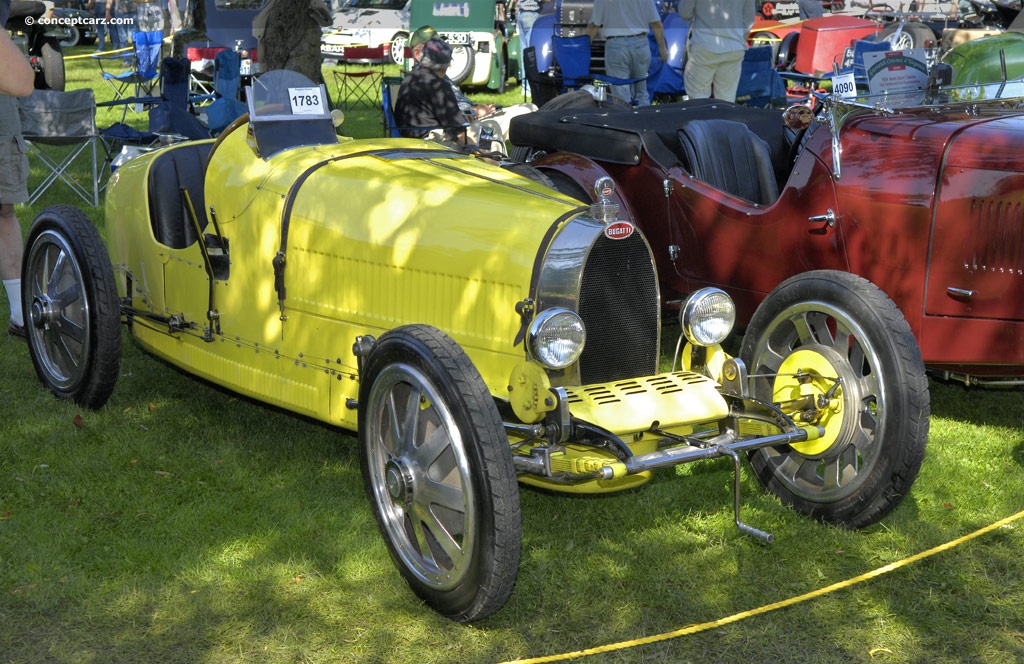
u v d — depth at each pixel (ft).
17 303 19.24
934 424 17.07
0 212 18.89
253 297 14.89
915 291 15.19
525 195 13.01
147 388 18.03
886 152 15.44
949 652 10.98
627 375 12.62
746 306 17.87
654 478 14.84
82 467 14.87
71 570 12.27
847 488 13.07
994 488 14.71
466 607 10.89
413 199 13.32
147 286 17.03
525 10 56.29
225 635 11.09
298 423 16.70
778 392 13.67
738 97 39.14
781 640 11.14
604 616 11.57
